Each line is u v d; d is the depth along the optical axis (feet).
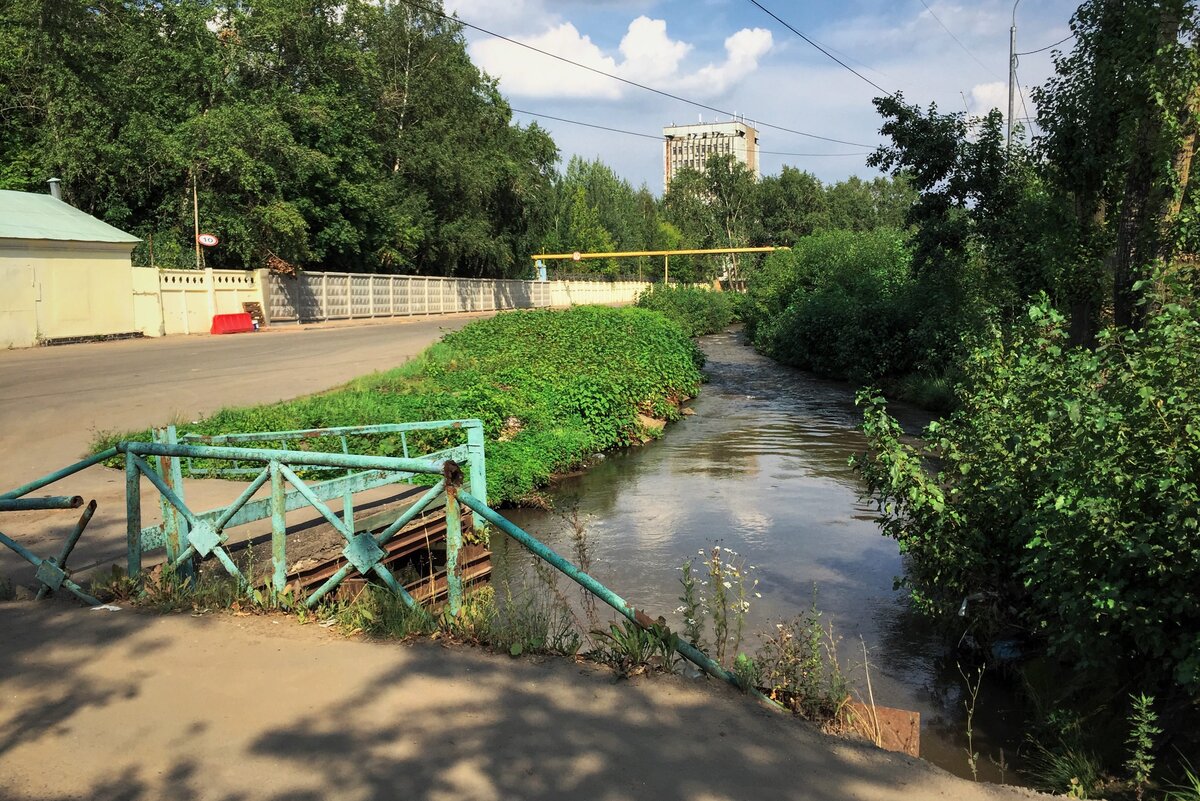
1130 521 15.28
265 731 11.16
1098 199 52.16
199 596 16.39
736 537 31.48
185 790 9.79
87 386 48.75
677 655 15.75
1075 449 16.93
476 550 24.68
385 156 142.92
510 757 10.48
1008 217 61.57
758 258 264.31
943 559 21.75
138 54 99.76
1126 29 45.03
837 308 86.74
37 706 11.94
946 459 24.34
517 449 39.37
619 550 29.94
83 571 19.85
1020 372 22.93
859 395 23.65
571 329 73.51
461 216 152.97
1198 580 14.64
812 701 12.71
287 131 100.73
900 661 20.62
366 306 123.85
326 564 20.49
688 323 142.92
